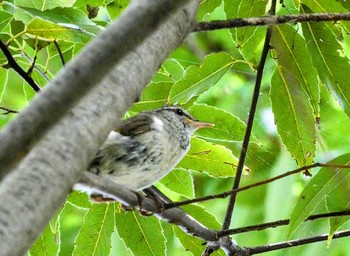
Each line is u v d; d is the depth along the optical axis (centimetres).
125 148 991
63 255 1292
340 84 1002
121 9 1016
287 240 984
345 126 1411
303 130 1010
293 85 1005
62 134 438
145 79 525
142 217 1024
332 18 846
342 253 1242
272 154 1417
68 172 424
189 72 998
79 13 912
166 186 1056
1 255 380
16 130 395
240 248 982
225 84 1547
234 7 1002
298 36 986
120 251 1338
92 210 1017
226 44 1518
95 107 469
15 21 959
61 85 417
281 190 1364
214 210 1459
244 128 1059
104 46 439
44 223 401
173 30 564
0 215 388
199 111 1060
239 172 952
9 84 1149
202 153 1045
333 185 923
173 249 1349
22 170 405
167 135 1018
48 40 908
